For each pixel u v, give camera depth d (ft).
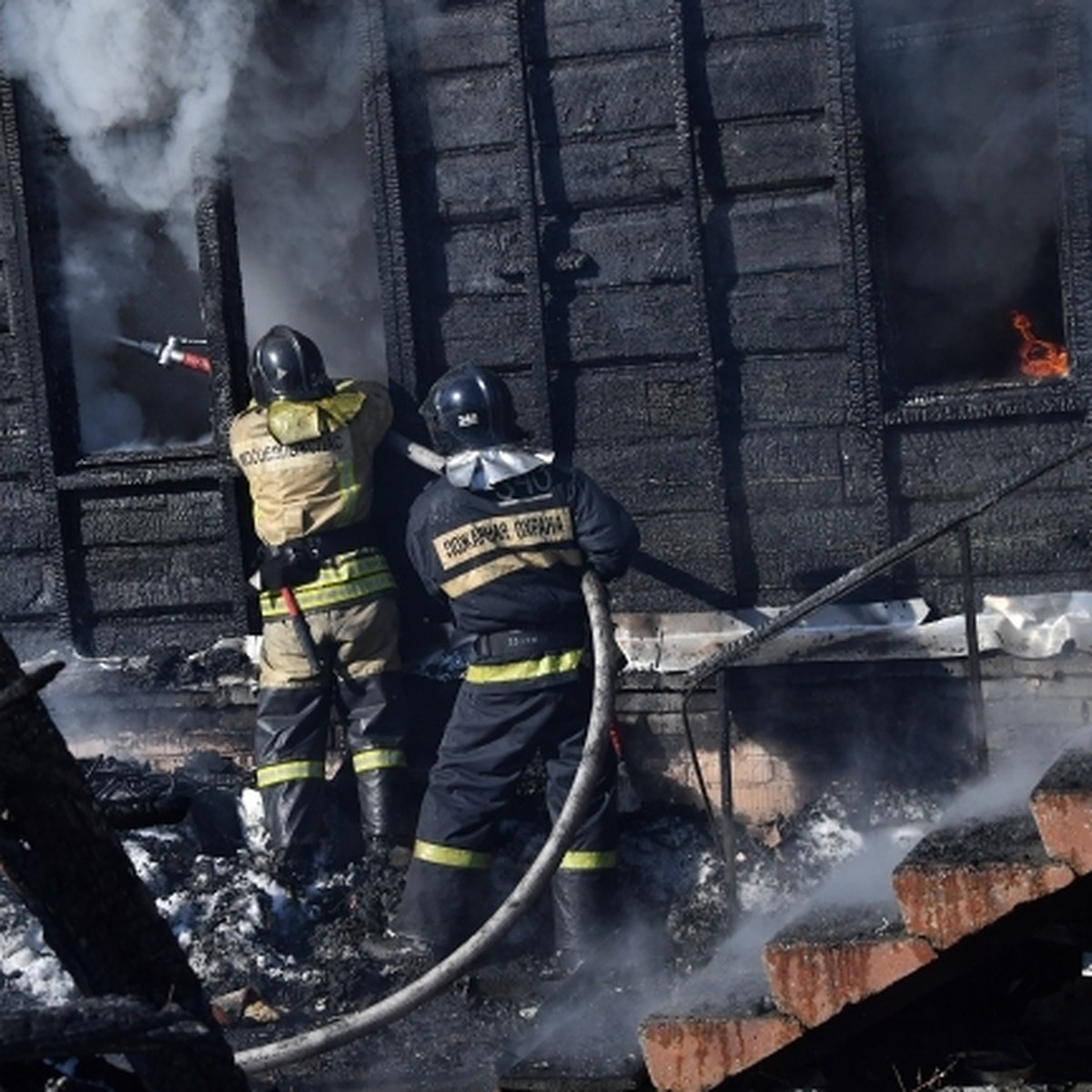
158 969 28.84
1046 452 52.44
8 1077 29.30
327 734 54.70
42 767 27.66
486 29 54.29
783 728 54.13
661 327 54.39
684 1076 37.93
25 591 60.54
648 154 53.72
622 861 53.47
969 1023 41.27
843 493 53.88
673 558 55.36
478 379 51.31
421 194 55.57
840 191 51.96
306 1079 44.52
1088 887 37.09
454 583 50.57
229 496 58.34
